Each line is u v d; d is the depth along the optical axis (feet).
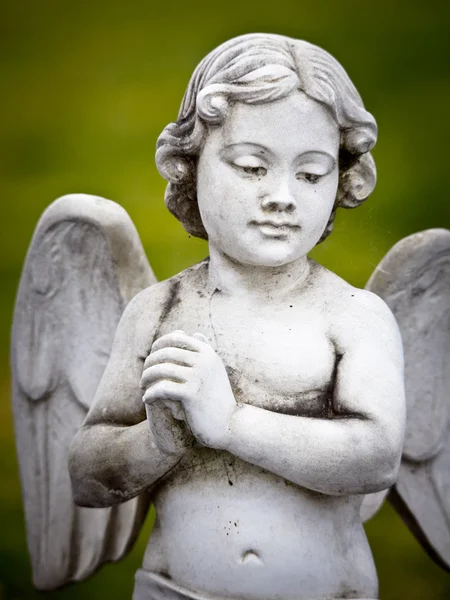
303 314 15.01
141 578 15.48
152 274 17.80
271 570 14.71
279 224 14.53
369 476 14.29
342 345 14.79
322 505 14.96
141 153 32.60
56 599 27.76
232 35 34.01
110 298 17.87
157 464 14.66
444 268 17.56
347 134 14.88
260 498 14.76
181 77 33.53
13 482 30.12
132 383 15.39
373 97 33.40
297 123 14.39
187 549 14.98
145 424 14.92
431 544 18.22
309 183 14.69
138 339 15.44
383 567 27.84
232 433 14.01
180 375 13.80
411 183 31.99
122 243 17.62
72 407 18.39
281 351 14.75
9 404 31.19
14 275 32.22
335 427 14.25
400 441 14.51
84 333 18.08
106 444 15.03
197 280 15.58
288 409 14.60
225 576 14.76
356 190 15.49
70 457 15.43
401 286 17.48
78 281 17.94
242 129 14.42
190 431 14.32
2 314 31.96
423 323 17.72
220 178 14.64
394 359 14.85
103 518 18.24
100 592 27.73
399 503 18.30
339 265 27.73
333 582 14.97
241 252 14.73
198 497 14.93
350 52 34.09
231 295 15.24
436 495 18.19
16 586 27.94
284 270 15.20
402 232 31.19
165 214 30.83
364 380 14.55
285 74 14.33
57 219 17.69
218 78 14.52
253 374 14.70
